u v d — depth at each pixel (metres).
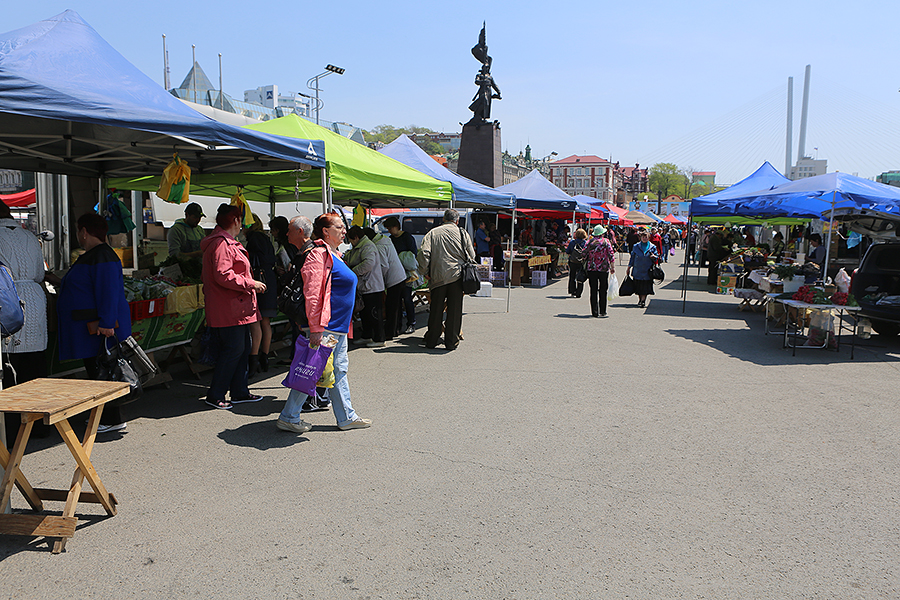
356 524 3.62
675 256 42.72
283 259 7.63
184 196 5.58
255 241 6.82
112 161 8.27
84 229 4.68
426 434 5.21
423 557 3.27
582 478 4.34
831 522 3.74
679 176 168.38
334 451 4.78
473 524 3.64
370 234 9.29
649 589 3.00
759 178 15.05
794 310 10.19
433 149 141.62
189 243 7.78
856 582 3.09
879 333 10.48
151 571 3.09
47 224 13.38
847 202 10.06
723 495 4.10
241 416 5.61
